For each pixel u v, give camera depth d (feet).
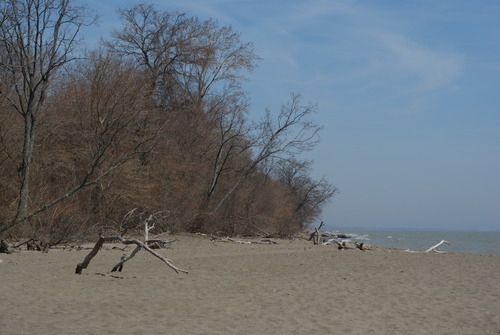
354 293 45.80
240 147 150.10
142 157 108.47
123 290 44.21
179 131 136.05
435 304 41.57
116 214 102.89
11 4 77.87
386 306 40.27
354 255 83.66
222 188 149.79
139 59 134.82
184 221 129.29
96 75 98.37
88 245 86.38
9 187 87.66
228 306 38.68
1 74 93.04
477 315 37.63
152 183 110.73
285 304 40.06
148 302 39.22
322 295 44.50
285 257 77.87
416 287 49.88
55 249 78.38
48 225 82.48
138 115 100.99
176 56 136.15
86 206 96.12
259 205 156.25
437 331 32.81
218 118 148.25
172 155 122.62
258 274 57.31
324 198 218.38
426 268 65.67
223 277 54.34
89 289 43.88
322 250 96.89
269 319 34.58
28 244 75.46
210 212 139.54
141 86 106.01
